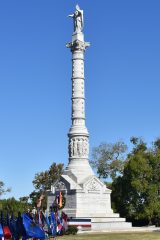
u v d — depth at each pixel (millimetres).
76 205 77375
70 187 79125
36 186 133125
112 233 65688
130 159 94562
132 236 57562
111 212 80938
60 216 57750
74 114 85688
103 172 112562
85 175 81375
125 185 95812
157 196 92125
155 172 93438
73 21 89812
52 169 134250
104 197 81000
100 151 113750
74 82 86500
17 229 35188
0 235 34125
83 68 87438
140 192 93188
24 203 126000
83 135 84188
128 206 94625
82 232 68625
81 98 86000
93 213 78125
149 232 68188
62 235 57281
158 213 90812
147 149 104062
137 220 97875
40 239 37000
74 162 83438
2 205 117562
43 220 43562
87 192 79125
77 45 87000
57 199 68812
